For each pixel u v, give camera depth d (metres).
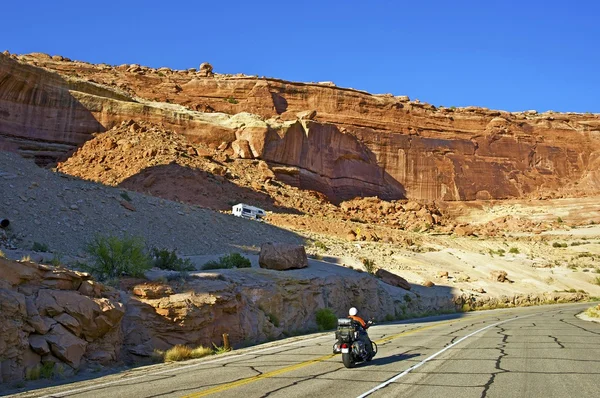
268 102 115.38
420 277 49.84
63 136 75.00
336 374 10.95
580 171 137.88
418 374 10.70
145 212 37.62
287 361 13.23
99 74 112.56
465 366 11.70
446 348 15.30
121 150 71.19
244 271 23.81
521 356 13.25
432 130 126.75
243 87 116.38
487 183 125.62
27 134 72.19
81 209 32.78
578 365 11.70
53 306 12.23
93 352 12.76
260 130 87.44
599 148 140.00
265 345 17.62
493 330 21.75
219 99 114.88
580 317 30.25
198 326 15.53
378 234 67.06
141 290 15.23
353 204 95.12
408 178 118.25
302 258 28.86
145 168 65.88
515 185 128.38
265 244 28.67
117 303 13.71
